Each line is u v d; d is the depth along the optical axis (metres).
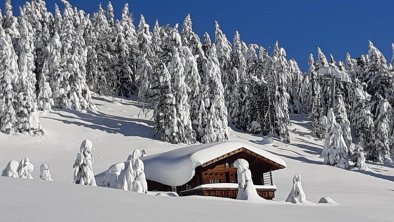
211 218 9.82
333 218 12.84
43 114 58.31
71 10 86.88
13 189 11.09
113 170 19.41
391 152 63.34
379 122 62.22
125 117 65.44
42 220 7.92
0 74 49.97
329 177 45.84
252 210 12.80
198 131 57.16
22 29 62.56
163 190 29.39
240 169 21.02
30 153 44.81
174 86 55.62
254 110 71.50
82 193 11.66
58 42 64.25
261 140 64.00
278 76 70.12
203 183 28.81
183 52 62.38
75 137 53.09
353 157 53.88
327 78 71.50
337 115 61.84
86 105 65.25
